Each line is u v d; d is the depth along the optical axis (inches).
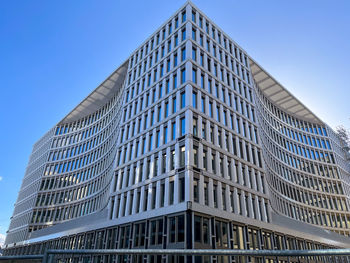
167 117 1328.7
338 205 2406.5
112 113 2342.5
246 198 1323.8
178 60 1427.2
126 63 1980.8
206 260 979.3
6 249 2536.9
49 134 3026.6
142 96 1609.3
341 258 386.3
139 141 1454.2
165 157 1247.5
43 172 2699.3
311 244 1571.1
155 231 1101.7
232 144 1389.0
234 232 1155.9
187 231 974.4
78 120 2883.9
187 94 1266.0
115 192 1450.5
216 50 1610.5
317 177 2464.3
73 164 2576.3
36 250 1927.9
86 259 272.4
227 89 1549.0
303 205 2201.0
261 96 2273.6
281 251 200.1
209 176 1160.8
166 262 994.7
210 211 1079.0
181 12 1584.6
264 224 1314.0
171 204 1099.3
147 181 1269.7
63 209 2372.0
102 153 2255.2
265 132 2060.8
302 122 2778.1
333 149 2706.7
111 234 1318.9
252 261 1149.1
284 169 2235.5
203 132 1254.9
